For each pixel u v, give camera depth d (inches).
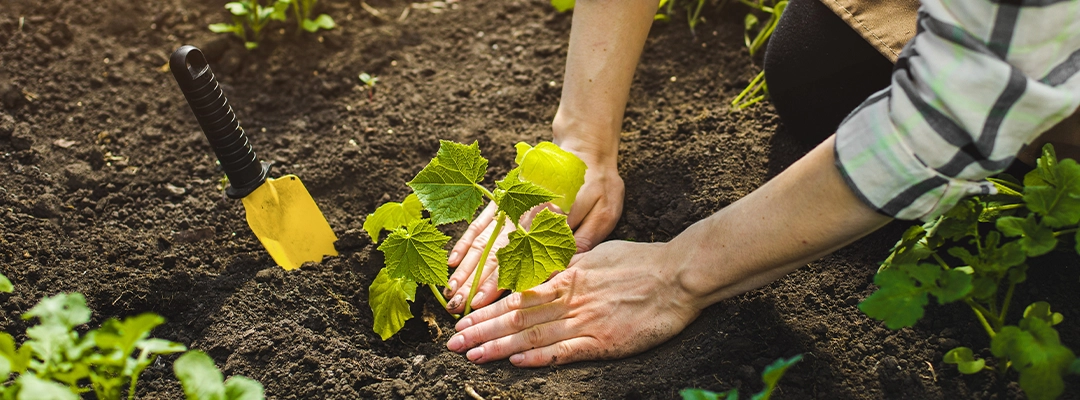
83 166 47.8
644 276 41.0
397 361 42.1
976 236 38.5
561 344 41.3
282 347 42.3
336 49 53.4
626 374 40.9
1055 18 33.5
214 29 51.8
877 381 40.1
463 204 39.9
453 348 42.1
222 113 40.4
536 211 43.9
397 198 47.6
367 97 51.4
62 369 35.9
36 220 45.5
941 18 34.4
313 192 47.7
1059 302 40.8
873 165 35.4
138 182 47.5
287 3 51.7
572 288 41.7
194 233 45.7
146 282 43.7
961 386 39.5
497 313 42.1
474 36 54.3
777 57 45.1
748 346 41.0
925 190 35.3
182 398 40.9
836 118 45.1
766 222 37.9
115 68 51.6
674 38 52.9
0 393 35.4
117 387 37.3
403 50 53.6
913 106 34.7
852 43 42.9
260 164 42.5
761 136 47.9
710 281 39.5
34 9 52.9
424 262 40.6
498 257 40.4
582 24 43.7
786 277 43.1
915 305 36.5
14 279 43.3
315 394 41.3
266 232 43.3
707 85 50.9
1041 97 33.8
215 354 42.3
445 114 50.5
